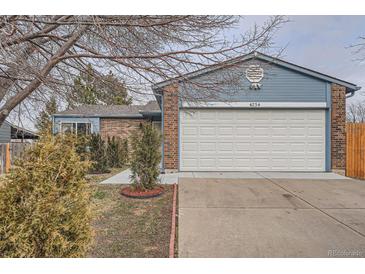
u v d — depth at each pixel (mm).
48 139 2207
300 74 9570
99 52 3268
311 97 9562
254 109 9672
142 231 4082
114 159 12422
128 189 6723
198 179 8172
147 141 6750
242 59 3387
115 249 3439
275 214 4836
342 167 9367
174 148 9516
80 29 3191
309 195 6230
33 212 1914
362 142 8711
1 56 2715
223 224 4316
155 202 5801
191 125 9641
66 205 2098
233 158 9680
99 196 6148
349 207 5289
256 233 3939
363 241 3658
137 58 3064
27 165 2043
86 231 2184
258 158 9672
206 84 3387
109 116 15508
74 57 3221
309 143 9625
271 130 9680
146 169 6578
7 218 1889
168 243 3639
